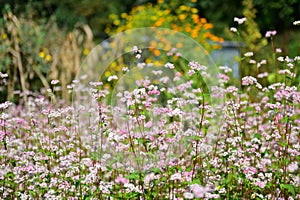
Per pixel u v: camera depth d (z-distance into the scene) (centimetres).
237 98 603
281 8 1540
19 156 517
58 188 459
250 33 1058
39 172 472
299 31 1509
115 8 1919
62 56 1031
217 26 1719
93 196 446
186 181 420
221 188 441
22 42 1008
